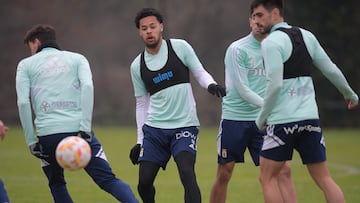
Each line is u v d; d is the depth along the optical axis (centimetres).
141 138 2266
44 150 2150
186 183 2117
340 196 1991
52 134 2111
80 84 2141
